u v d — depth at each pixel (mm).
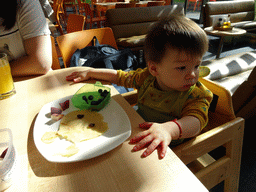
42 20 962
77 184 386
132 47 2996
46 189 379
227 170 810
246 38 4086
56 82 833
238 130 767
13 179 390
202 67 827
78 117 566
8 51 916
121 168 416
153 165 419
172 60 658
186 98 730
